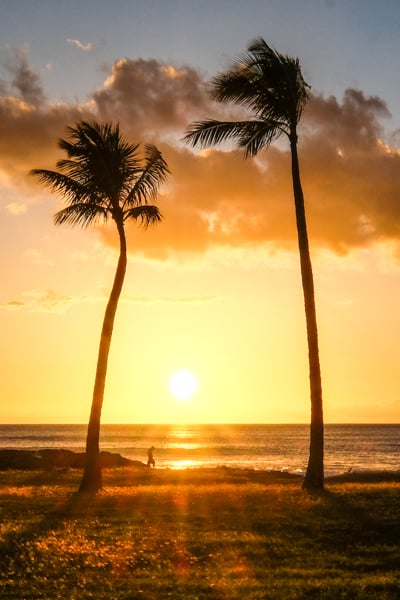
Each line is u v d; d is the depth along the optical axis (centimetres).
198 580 1280
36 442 15900
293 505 2031
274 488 2584
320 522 1770
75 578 1296
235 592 1195
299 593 1183
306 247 2528
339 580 1262
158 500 2239
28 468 4491
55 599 1157
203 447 13100
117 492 2503
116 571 1349
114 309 2711
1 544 1560
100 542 1589
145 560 1431
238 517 1878
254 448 12625
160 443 15300
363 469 7262
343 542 1574
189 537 1633
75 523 1833
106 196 2727
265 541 1582
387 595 1168
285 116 2570
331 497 2162
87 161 2675
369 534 1638
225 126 2614
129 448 11894
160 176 2795
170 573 1330
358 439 19575
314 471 2416
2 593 1198
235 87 2528
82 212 2727
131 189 2775
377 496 2162
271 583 1249
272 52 2498
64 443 15262
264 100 2556
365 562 1396
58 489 2739
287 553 1479
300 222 2547
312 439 2431
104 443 15125
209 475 3762
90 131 2670
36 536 1655
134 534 1680
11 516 1970
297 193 2569
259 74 2528
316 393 2441
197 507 2075
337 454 11044
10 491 2638
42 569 1358
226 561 1423
